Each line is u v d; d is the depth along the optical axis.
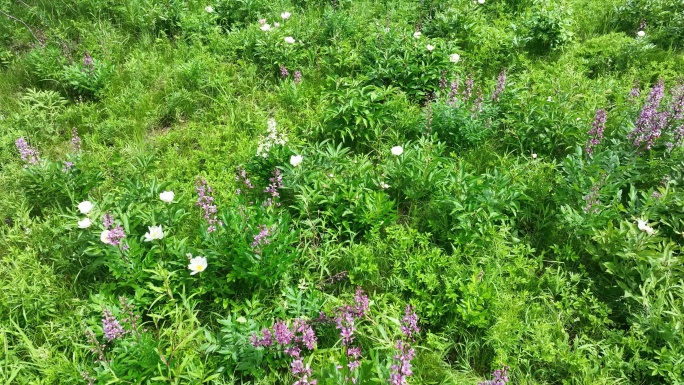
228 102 5.57
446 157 4.85
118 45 6.55
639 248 3.65
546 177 4.53
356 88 5.39
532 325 3.42
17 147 4.66
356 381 2.66
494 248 3.85
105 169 4.79
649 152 4.54
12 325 3.38
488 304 3.41
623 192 4.44
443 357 3.34
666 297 3.53
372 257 3.76
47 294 3.55
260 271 3.47
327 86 5.86
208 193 4.36
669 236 4.05
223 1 7.05
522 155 4.84
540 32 6.45
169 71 6.08
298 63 6.32
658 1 6.82
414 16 7.00
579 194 4.11
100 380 2.90
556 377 3.20
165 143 5.20
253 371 3.05
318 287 3.69
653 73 5.86
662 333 3.22
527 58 6.46
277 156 4.38
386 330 3.27
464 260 3.88
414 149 4.69
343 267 3.85
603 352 3.25
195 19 6.78
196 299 3.54
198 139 5.18
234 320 3.30
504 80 5.27
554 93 5.45
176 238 3.88
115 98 5.66
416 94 5.64
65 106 5.74
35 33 6.64
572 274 3.75
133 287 3.48
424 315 3.48
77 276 3.71
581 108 5.27
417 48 5.92
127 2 7.11
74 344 3.09
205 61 6.05
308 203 4.12
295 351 2.97
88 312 3.47
